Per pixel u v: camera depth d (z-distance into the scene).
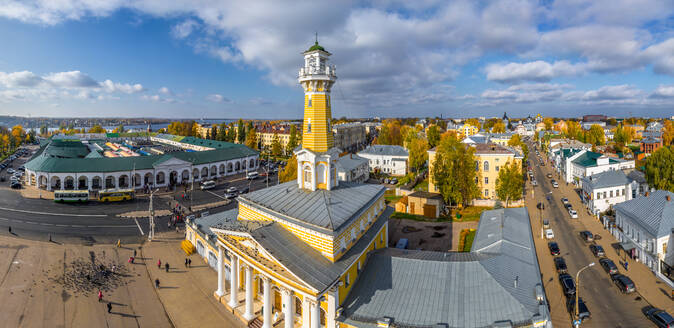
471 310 30.44
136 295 43.81
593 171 103.81
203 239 53.84
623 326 36.88
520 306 30.31
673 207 51.09
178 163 112.19
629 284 43.16
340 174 101.56
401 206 79.69
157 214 77.75
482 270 33.78
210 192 101.62
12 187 98.56
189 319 38.88
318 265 32.28
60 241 60.41
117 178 102.31
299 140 182.62
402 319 30.55
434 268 34.84
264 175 130.50
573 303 41.22
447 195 78.19
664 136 164.62
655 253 47.84
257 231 34.19
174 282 47.16
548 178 123.25
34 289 44.44
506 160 82.69
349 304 33.16
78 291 44.38
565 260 53.59
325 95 40.78
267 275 33.22
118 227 68.31
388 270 35.97
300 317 37.78
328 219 34.12
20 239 60.53
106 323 38.06
